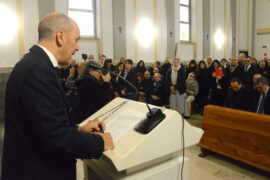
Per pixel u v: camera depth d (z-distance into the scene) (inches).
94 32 264.8
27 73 29.4
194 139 40.1
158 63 266.4
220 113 107.3
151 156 34.6
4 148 32.2
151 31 300.5
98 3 256.7
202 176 97.3
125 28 274.8
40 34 33.7
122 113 43.9
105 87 92.7
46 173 31.4
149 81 183.9
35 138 30.8
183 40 354.6
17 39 206.5
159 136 35.5
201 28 370.0
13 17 203.5
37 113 28.1
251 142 96.6
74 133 29.9
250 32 458.6
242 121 99.3
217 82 193.5
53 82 30.4
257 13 460.8
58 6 229.9
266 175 96.5
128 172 36.2
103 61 237.1
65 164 33.4
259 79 112.4
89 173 45.2
